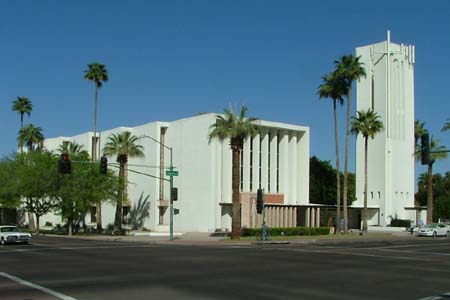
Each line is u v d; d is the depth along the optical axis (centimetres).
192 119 6838
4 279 1914
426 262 2852
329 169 8994
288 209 6969
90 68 7406
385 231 7662
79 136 8825
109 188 6538
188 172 6856
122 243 4700
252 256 3108
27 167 6712
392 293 1650
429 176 7725
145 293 1571
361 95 8450
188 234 6128
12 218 9900
